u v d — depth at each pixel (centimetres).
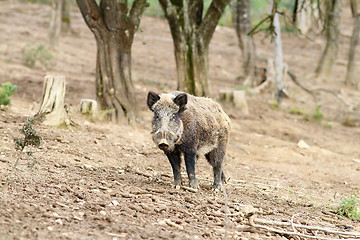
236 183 1677
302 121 2945
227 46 4703
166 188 1389
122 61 2122
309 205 1532
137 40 4394
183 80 2359
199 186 1495
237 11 3578
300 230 1247
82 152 1653
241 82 3634
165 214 1182
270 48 4672
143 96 2753
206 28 2359
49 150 1593
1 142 1571
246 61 3591
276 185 1734
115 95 2108
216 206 1295
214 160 1471
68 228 1016
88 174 1420
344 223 1373
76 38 4197
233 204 1344
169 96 1338
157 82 3272
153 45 4334
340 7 3959
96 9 2062
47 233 977
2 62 3094
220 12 2358
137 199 1245
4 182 1215
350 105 3344
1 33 3909
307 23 4434
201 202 1309
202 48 2366
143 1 2108
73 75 3116
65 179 1322
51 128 1828
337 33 4034
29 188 1200
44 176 1317
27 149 1547
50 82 1883
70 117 1988
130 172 1562
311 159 2208
